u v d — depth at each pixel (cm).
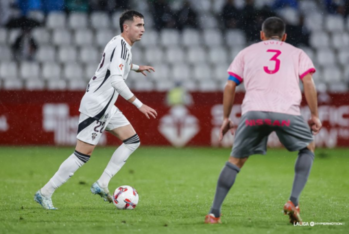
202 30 6962
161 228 1895
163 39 6888
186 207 2414
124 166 4188
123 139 2480
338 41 7062
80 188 3052
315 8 7088
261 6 6850
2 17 6756
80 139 2334
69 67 6600
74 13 6944
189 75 6669
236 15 6925
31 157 4688
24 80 6488
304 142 1884
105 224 1980
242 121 1888
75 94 5506
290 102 1861
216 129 5569
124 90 2259
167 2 6925
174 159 4647
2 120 5478
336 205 2488
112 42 2333
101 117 2334
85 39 6856
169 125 5538
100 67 2339
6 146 5469
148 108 2288
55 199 2639
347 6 7138
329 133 5525
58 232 1834
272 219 2091
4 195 2780
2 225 1956
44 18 6869
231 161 1920
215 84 6606
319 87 6669
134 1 6969
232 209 2359
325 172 3875
